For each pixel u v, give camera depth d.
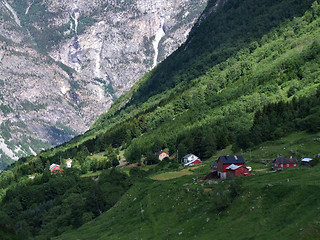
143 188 133.25
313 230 69.25
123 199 134.88
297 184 85.88
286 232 71.69
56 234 133.62
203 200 101.94
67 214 148.12
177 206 105.94
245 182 100.12
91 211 142.25
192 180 122.62
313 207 75.44
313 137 147.62
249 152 158.88
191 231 88.06
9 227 100.88
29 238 102.31
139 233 99.12
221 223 85.62
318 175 92.25
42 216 159.25
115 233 106.06
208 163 165.62
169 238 89.06
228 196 93.75
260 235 74.50
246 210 86.00
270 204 83.94
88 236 111.88
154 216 106.31
